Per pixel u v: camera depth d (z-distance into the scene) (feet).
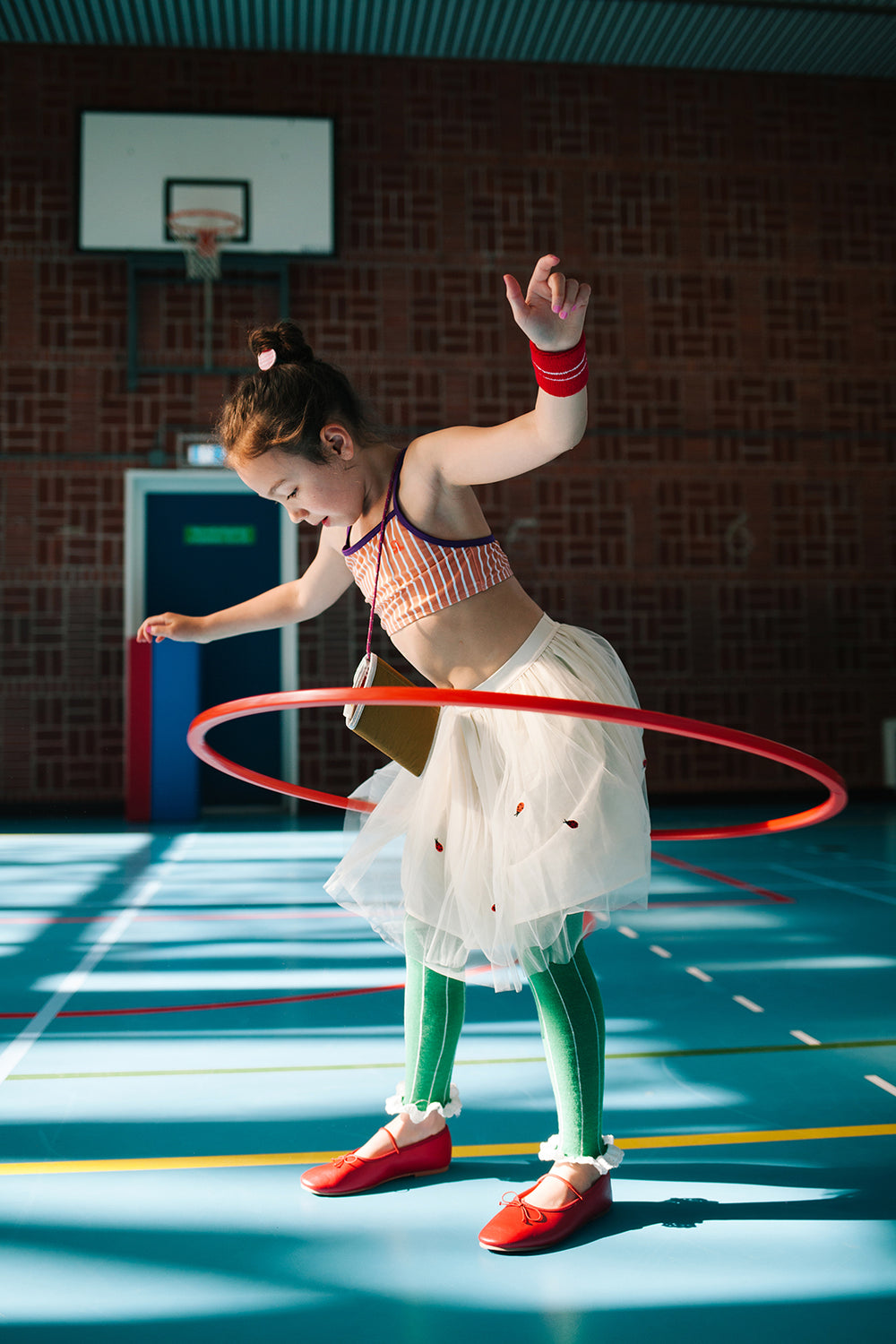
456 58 24.98
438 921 4.37
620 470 24.93
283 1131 5.23
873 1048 6.57
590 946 9.70
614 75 25.54
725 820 20.22
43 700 22.98
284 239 23.91
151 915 11.17
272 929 10.36
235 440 4.27
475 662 4.40
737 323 25.61
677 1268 3.90
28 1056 6.42
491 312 24.80
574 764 4.17
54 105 23.76
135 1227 4.24
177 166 23.68
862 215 26.27
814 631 25.38
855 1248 4.05
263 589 24.20
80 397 23.48
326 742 23.62
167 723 21.45
